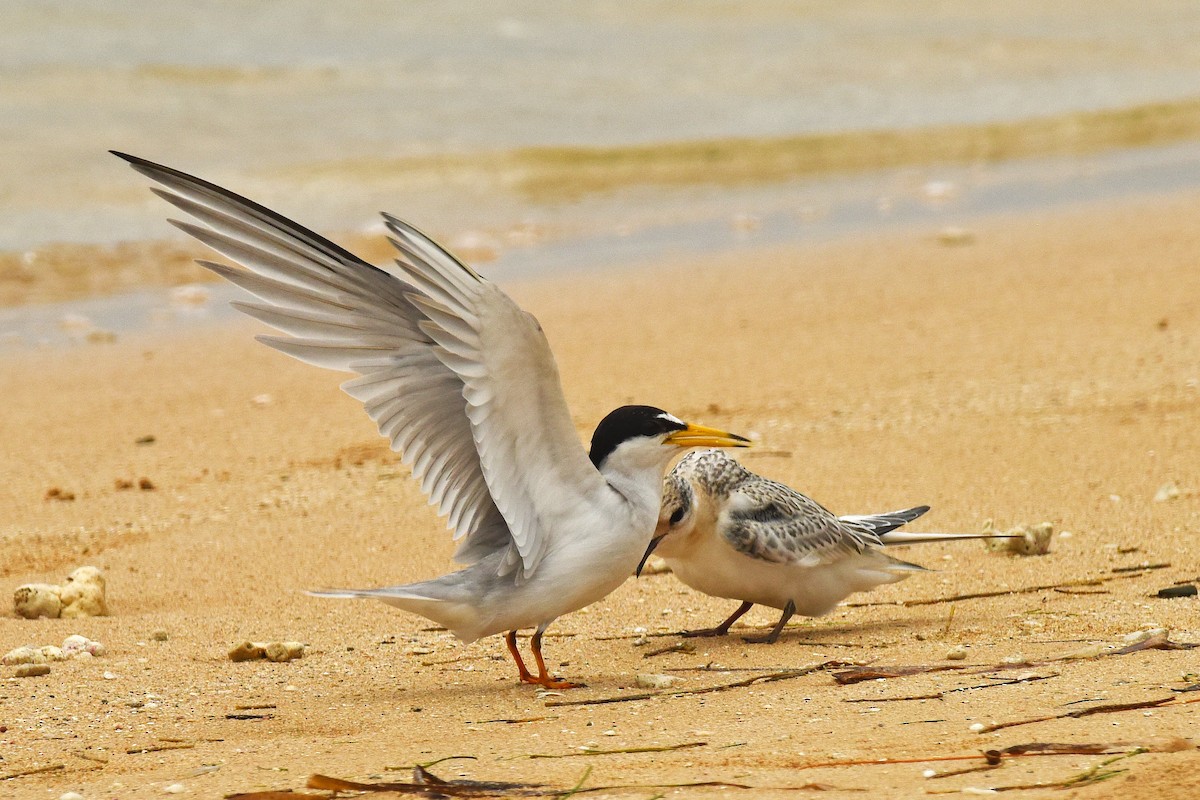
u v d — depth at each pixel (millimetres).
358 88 33906
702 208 26719
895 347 17188
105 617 10094
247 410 15984
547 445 7609
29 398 16328
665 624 9852
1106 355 16250
